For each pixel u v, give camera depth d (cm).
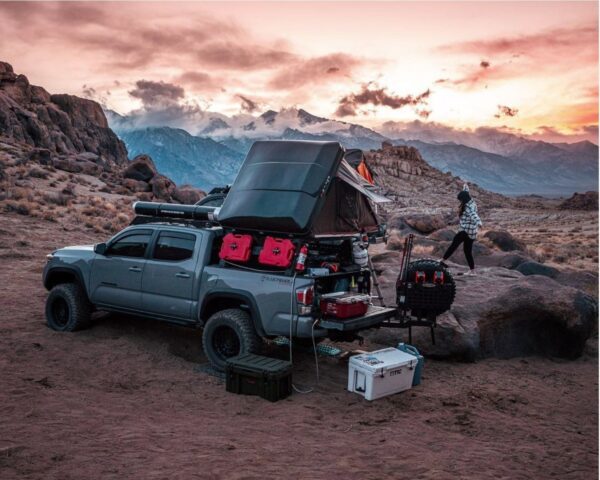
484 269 1324
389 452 553
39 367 758
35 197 3188
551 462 554
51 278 1006
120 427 570
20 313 1054
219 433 579
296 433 596
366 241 920
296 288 742
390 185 17675
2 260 1605
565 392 823
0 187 3228
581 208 13262
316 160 802
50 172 4634
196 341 948
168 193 4762
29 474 445
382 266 1356
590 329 1007
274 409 671
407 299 833
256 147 868
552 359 1005
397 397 744
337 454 540
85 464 471
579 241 4766
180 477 459
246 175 841
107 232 2478
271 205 778
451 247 1221
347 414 675
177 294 849
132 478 451
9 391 648
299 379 799
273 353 904
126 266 902
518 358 995
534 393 805
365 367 728
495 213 12700
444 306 830
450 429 644
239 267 812
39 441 512
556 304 988
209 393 718
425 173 19738
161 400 682
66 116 8719
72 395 661
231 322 780
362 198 929
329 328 744
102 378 745
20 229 2161
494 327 988
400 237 2892
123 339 913
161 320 881
